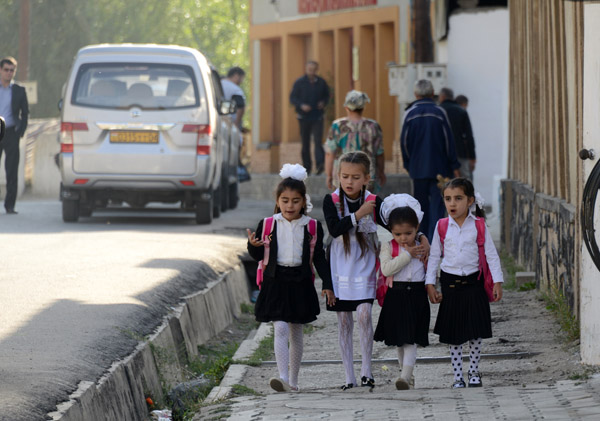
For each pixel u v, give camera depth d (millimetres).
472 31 45531
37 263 23875
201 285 23484
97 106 35375
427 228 28031
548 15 23688
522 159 30359
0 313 17359
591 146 16250
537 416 12500
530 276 25516
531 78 27312
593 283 16062
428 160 27719
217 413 14266
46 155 54312
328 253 16406
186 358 19062
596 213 15938
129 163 35312
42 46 93062
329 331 21594
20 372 13297
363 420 12789
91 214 39344
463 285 15680
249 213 43531
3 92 39031
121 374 14758
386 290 15844
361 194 16250
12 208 39594
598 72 16172
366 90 63781
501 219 33188
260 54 74438
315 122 56469
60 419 11992
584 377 15172
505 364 17406
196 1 136125
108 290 19953
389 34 61562
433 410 13188
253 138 75438
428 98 28281
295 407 13922
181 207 37719
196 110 35469
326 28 66625
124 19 104188
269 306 16031
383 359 18500
